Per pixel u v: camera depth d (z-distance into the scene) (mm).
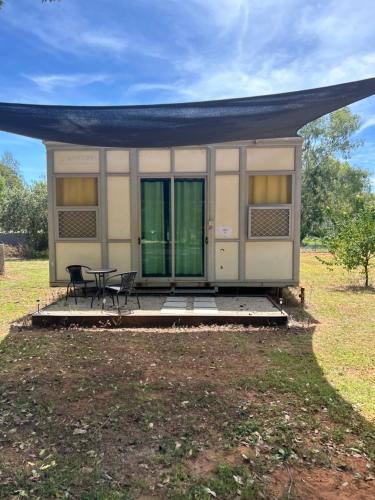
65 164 7000
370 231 8898
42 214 17484
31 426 2838
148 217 7102
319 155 26547
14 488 2156
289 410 3072
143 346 4656
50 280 7141
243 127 4473
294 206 6910
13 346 4672
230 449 2535
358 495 2098
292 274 7023
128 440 2645
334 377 3746
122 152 6984
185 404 3160
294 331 5316
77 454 2484
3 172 38844
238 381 3617
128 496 2080
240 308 6086
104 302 6340
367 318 6062
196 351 4477
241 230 6992
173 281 7141
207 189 6973
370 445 2592
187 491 2125
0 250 10883
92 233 7102
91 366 4012
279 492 2121
